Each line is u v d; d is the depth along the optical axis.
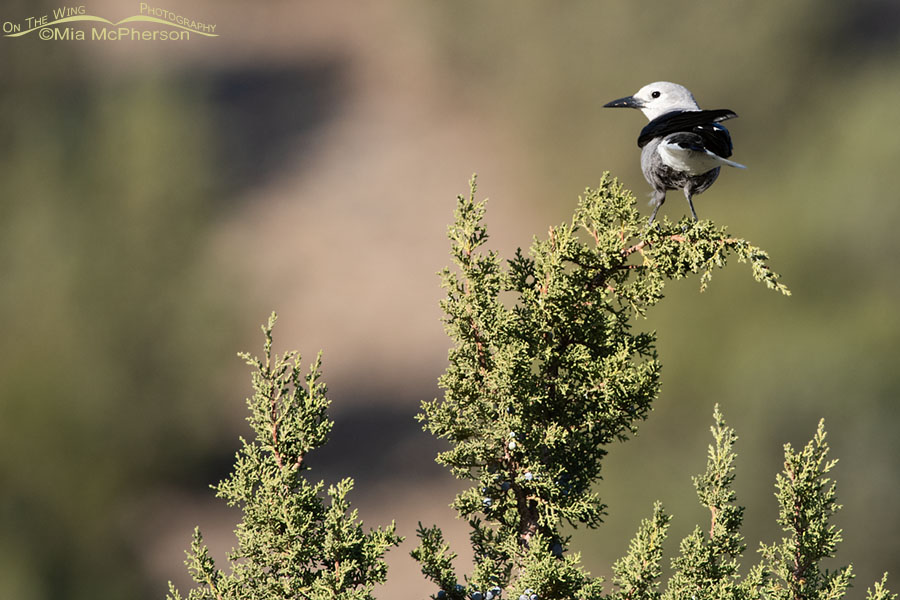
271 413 3.66
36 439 14.41
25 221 16.28
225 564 13.42
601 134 23.33
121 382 15.42
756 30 20.81
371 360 20.91
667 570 9.30
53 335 15.20
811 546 3.78
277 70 33.78
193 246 17.42
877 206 14.52
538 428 3.88
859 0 20.91
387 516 15.42
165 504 15.30
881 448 11.07
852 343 12.20
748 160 19.19
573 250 4.06
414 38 32.28
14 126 18.53
